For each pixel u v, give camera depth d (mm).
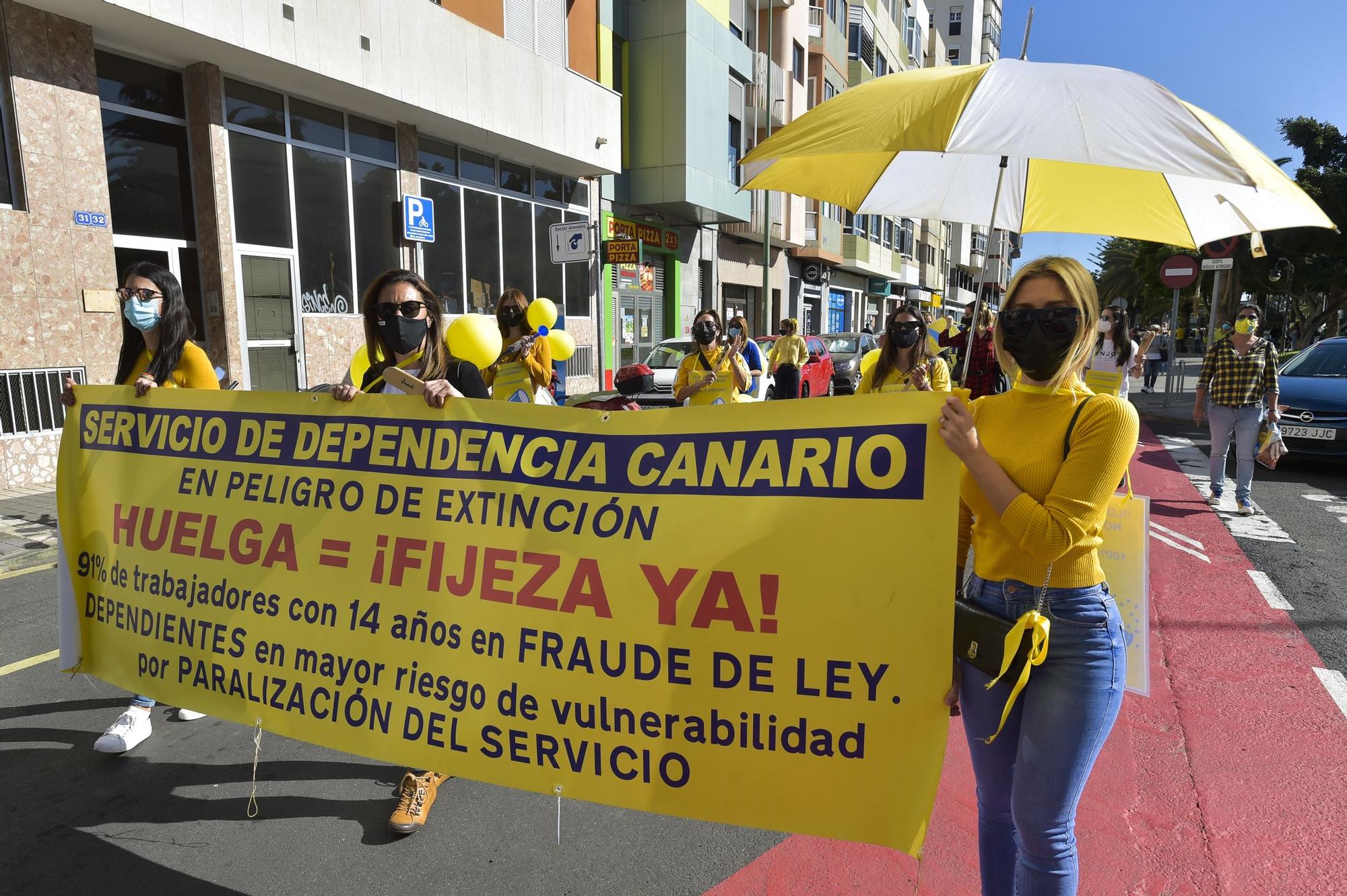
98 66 8570
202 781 2992
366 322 2734
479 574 2273
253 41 8867
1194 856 2504
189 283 9625
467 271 13883
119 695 3705
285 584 2545
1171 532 6375
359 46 10211
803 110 26250
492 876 2457
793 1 24984
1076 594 1704
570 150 14602
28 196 7664
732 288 24547
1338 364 9336
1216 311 12305
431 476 2373
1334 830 2617
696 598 2018
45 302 7836
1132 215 2238
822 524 1908
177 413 2816
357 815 2781
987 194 2686
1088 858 2500
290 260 10516
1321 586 5047
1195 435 11891
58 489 3047
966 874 2461
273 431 2625
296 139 10562
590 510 2158
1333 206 18938
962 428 1680
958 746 3336
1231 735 3240
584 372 17156
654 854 2578
